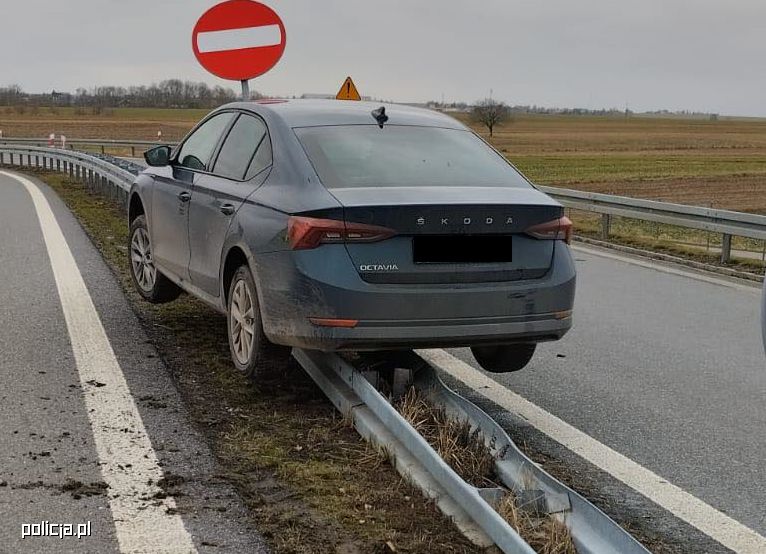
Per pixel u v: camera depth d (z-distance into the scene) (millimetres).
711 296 10508
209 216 6137
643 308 9609
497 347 6129
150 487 4141
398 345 4980
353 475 4383
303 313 4953
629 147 94625
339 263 4895
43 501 3959
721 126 194500
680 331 8438
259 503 3998
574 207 16766
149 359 6363
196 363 6309
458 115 150625
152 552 3518
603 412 5809
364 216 4910
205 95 105500
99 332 7105
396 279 4957
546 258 5328
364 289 4879
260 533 3707
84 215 15625
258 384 5676
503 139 114188
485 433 4672
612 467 4848
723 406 6031
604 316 9102
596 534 3633
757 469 4891
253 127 6137
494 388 6262
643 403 6039
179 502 3986
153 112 124938
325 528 3768
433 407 5098
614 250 14969
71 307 7996
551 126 178000
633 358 7301
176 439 4785
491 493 3943
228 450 4660
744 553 3879
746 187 40031
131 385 5734
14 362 6199
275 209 5246
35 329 7160
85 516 3822
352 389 5250
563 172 51656
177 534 3672
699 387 6484
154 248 7461
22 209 16625
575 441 5234
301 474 4355
